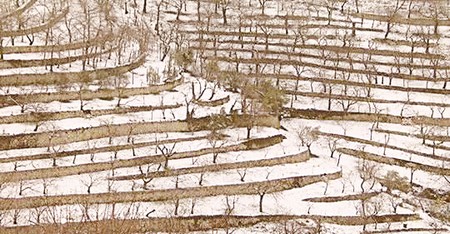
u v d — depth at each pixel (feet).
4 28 255.70
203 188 199.31
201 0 357.61
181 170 204.74
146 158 206.39
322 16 349.82
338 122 263.90
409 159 238.89
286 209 200.95
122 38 271.49
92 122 216.95
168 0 354.54
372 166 227.61
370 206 209.97
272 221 195.00
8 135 199.82
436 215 214.69
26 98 219.20
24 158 195.52
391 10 360.07
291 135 246.06
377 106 272.51
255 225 192.85
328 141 243.19
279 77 279.49
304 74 288.10
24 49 246.47
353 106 272.10
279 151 227.61
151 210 187.52
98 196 186.70
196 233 185.16
